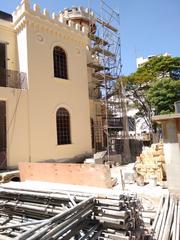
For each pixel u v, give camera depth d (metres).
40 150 14.16
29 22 14.61
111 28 22.84
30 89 14.16
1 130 13.05
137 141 22.91
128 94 27.59
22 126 13.47
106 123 19.23
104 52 21.80
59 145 15.38
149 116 26.55
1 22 14.79
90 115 20.03
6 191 6.24
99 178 9.27
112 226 4.70
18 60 15.06
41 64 15.08
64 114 16.28
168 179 7.68
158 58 25.98
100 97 21.25
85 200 4.82
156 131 25.91
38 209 5.52
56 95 15.74
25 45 14.49
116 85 21.86
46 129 14.70
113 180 10.23
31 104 14.08
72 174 9.88
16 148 13.02
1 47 14.67
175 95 20.61
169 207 6.88
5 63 14.71
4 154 12.70
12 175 11.38
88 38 21.16
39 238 3.58
